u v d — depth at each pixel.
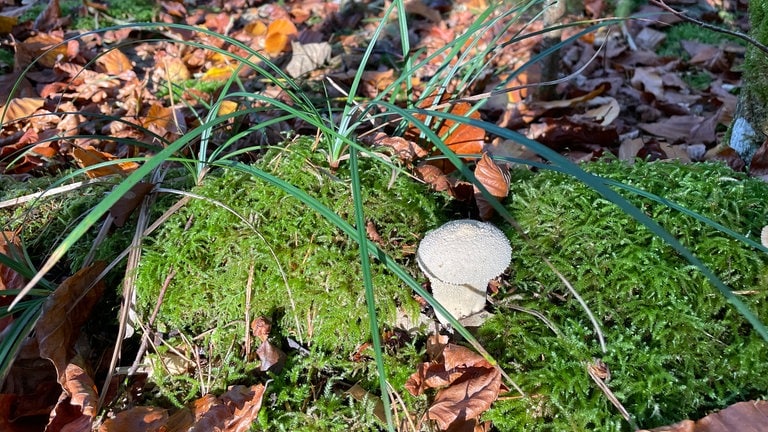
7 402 0.20
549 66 0.44
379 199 0.24
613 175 0.26
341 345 0.22
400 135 0.28
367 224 0.24
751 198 0.24
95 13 0.59
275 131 0.37
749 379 0.20
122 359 0.22
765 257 0.22
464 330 0.18
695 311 0.21
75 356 0.20
